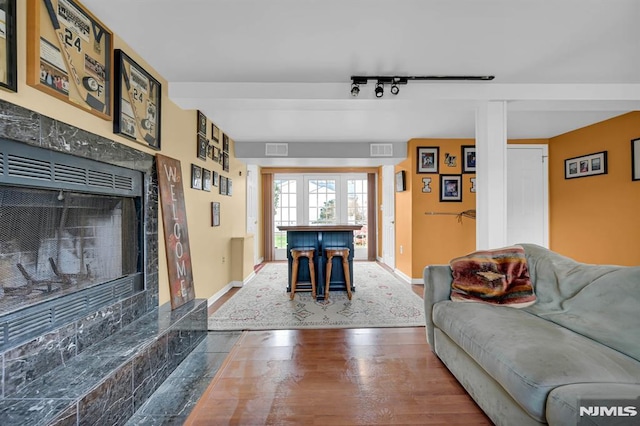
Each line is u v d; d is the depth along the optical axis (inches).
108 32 72.2
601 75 98.6
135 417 62.9
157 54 85.0
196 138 127.1
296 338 104.0
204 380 77.6
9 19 48.4
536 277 81.8
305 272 166.1
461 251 182.1
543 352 52.1
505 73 97.1
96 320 67.8
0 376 46.9
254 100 104.4
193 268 122.4
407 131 165.0
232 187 180.2
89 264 69.0
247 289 170.7
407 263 190.7
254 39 77.9
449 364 79.8
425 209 181.6
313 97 103.3
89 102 65.7
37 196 55.9
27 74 51.7
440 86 103.7
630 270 61.6
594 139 149.5
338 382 77.0
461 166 181.5
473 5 65.0
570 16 68.6
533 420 48.3
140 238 86.7
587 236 153.6
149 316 86.3
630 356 52.0
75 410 46.6
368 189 278.8
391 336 105.7
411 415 64.3
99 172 69.8
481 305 79.7
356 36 76.7
